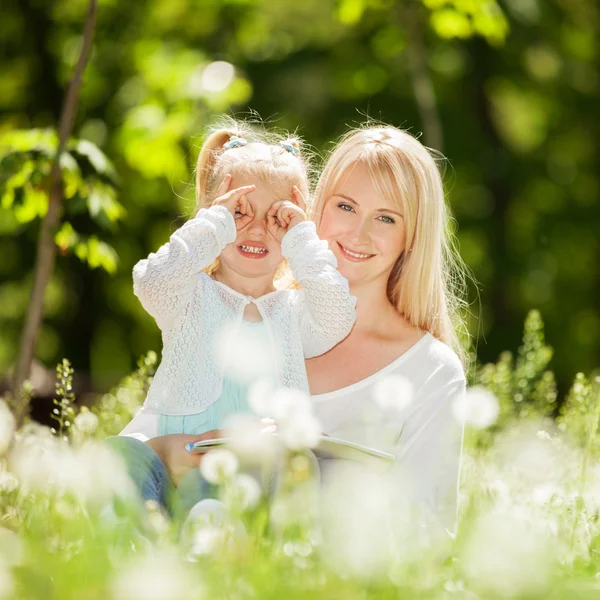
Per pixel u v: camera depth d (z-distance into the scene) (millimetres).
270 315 5996
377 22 24297
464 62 27125
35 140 9250
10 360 26031
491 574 3387
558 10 26719
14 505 5152
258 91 25422
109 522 4312
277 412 4586
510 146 28250
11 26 23547
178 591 2982
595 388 7660
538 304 28516
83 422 6023
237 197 5996
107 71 21516
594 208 28312
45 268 8945
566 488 5512
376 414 6090
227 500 4137
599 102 27875
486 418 5086
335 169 6555
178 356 5750
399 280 6625
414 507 4539
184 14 22328
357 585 3545
